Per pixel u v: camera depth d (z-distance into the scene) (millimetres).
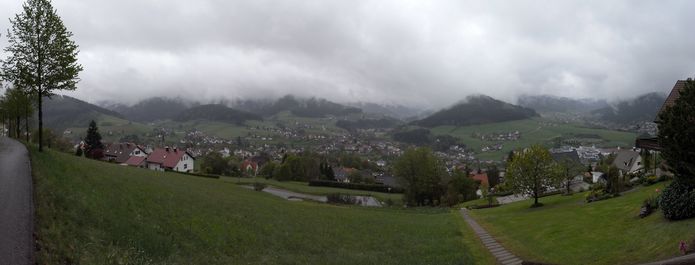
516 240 37062
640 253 24750
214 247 22188
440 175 99875
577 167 73188
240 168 147375
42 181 21578
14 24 29906
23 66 30078
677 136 25656
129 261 15992
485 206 73375
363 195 101375
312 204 62344
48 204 17906
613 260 25047
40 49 30531
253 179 117375
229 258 21281
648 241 26188
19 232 14328
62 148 92438
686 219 27109
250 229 28250
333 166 195875
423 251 32031
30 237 14023
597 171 104438
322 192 98188
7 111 56281
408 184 98062
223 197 41812
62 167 27609
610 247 27781
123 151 128500
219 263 20062
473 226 47688
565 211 48031
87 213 18812
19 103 52906
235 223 28469
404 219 52625
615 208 40781
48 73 31312
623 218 34844
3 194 18641
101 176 29297
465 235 41531
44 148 39688
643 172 55562
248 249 23922
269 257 23281
